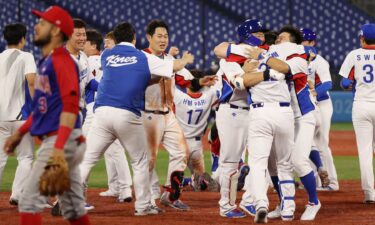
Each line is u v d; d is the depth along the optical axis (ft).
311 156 101.71
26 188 54.19
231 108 78.33
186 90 94.53
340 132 218.18
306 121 77.97
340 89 256.73
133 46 77.71
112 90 76.18
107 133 77.25
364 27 91.30
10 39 83.92
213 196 97.91
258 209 73.20
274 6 261.85
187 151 84.84
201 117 96.32
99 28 258.57
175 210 84.79
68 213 57.00
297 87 76.64
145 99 82.02
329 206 88.99
